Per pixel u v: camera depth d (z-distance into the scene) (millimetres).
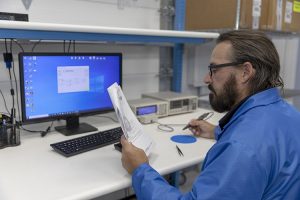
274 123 841
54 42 1831
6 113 1652
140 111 1707
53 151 1250
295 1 2182
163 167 1110
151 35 1695
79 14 1906
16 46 1720
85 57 1527
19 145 1312
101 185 967
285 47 2871
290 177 801
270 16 2004
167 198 846
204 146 1350
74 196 898
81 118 1787
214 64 979
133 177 962
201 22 2113
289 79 3016
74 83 1512
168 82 2471
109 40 1596
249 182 742
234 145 784
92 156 1206
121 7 2086
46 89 1427
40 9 1752
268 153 774
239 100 970
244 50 918
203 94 2695
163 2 2289
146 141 1181
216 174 783
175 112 1911
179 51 2367
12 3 1649
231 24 1930
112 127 1624
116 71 1661
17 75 1744
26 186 949
